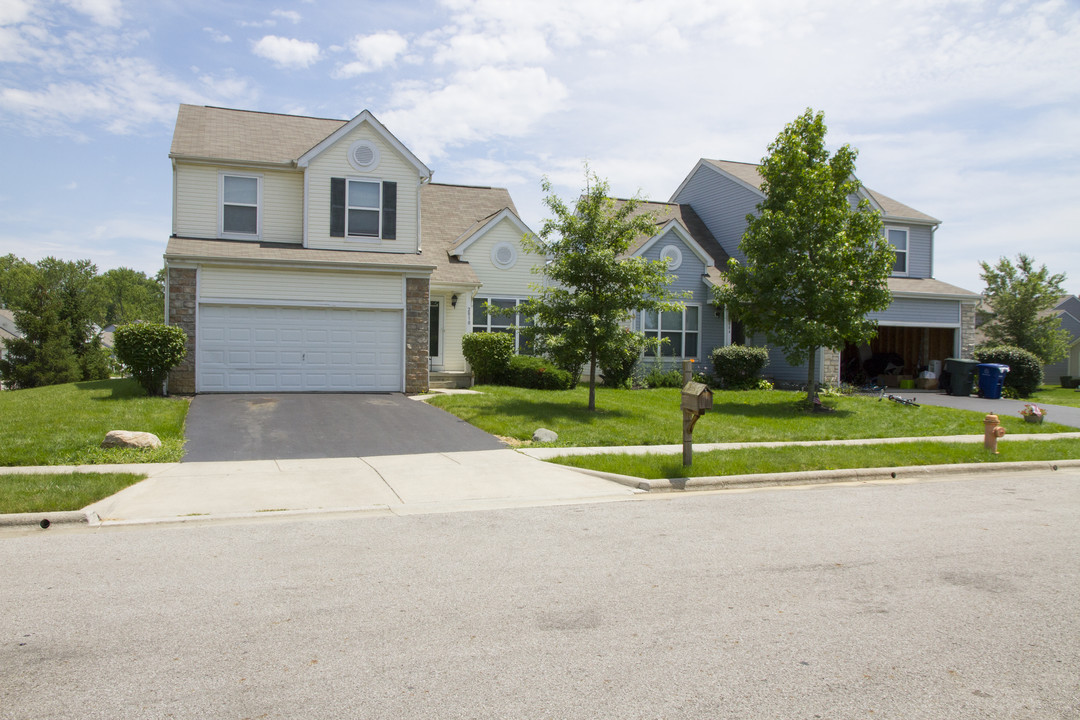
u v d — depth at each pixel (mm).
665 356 23578
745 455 11328
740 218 25938
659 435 13352
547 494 8922
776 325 17484
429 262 19016
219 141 19844
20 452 9953
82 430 11430
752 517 7902
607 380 21625
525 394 17734
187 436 12055
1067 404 21781
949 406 20750
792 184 17422
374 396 17375
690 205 28891
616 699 3623
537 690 3707
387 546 6480
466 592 5230
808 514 8102
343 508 7969
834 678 3904
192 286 16922
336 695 3623
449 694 3652
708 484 9859
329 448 11648
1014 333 30422
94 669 3875
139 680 3754
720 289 18688
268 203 19531
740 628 4605
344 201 19469
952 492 9727
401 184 19969
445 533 6996
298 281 17656
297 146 20562
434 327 21234
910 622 4758
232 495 8406
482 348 19797
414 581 5469
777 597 5215
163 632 4406
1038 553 6508
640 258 15500
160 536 6742
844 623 4723
